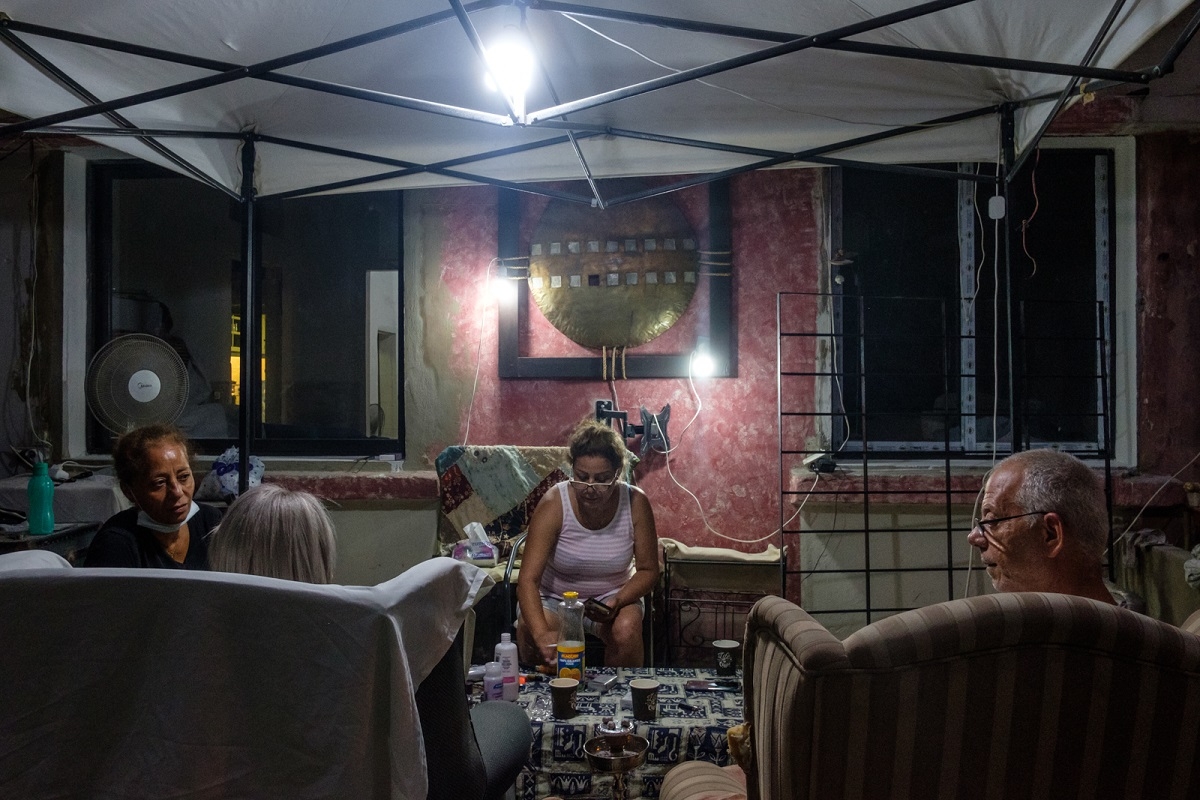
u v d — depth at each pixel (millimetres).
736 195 4195
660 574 3605
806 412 4078
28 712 989
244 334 3373
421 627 1112
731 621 4055
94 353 4496
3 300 4355
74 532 3695
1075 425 4055
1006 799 947
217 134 3104
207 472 4328
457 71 2732
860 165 3176
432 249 4336
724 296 4168
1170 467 3908
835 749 942
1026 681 929
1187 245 3908
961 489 3857
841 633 3914
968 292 4109
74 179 4422
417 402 4340
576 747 2004
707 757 1982
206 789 999
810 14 2354
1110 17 2117
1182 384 3908
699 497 4203
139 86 2730
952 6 2068
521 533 4023
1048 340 4051
